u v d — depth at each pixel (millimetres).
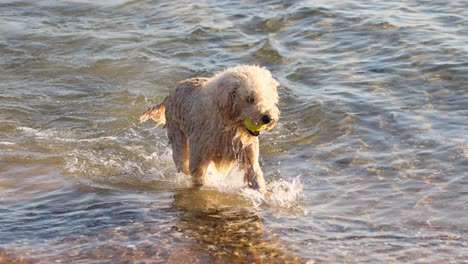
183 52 18125
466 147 12383
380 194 11227
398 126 13438
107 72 17281
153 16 21109
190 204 11383
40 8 22328
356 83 15508
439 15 18922
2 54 18438
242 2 21656
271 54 17547
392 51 16922
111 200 11562
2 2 22938
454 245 9648
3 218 10922
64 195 11758
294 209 10992
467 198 10867
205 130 11281
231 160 11516
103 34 19797
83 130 14562
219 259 9594
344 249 9695
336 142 13203
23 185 12188
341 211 10797
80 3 22656
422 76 15453
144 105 15555
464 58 16016
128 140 14117
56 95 16172
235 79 10570
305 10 20078
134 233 10383
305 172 12227
